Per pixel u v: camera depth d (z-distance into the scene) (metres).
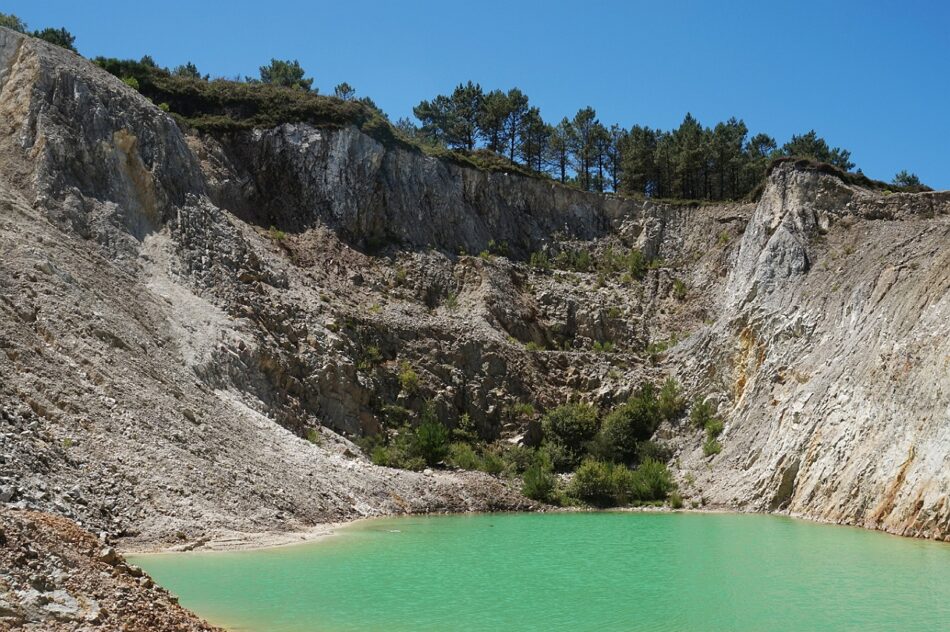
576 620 16.91
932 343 33.69
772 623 16.84
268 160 60.62
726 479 42.75
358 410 46.31
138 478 24.38
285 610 16.80
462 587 20.00
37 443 22.34
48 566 12.38
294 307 48.12
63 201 41.09
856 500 33.44
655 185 84.38
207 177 55.50
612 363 56.34
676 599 19.00
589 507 42.12
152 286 41.28
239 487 28.08
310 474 33.62
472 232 66.62
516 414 51.59
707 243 67.25
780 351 46.59
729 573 22.41
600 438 49.69
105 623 11.79
